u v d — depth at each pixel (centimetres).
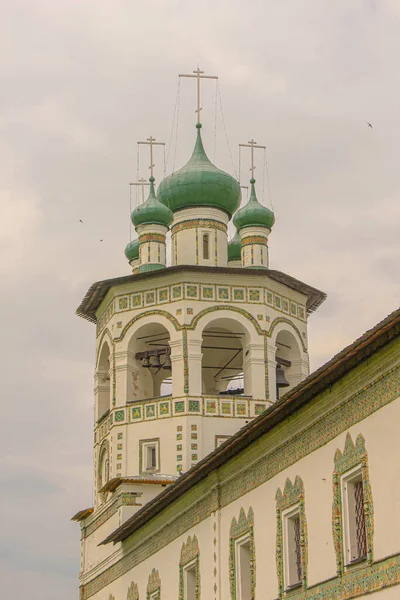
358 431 2897
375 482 2777
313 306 5688
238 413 5131
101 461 5447
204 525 4044
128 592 4869
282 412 3244
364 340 2677
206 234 5566
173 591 4334
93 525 5456
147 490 5003
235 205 5669
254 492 3609
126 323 5344
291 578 3322
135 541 4856
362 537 2906
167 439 5100
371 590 2761
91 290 5456
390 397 2736
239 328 5291
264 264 5556
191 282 5281
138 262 6316
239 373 5750
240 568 3719
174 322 5231
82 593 5491
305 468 3225
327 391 3050
